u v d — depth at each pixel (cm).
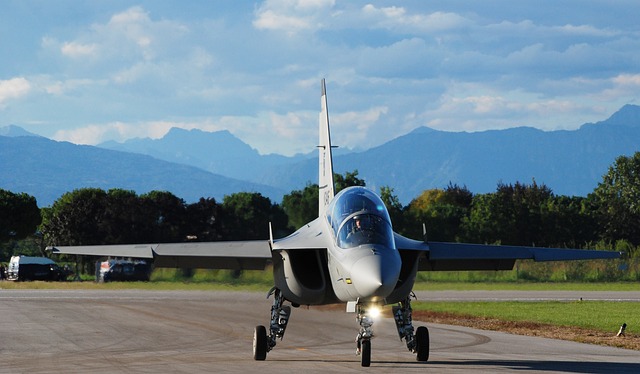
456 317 8762
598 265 16588
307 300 4869
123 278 15362
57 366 4588
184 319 8169
